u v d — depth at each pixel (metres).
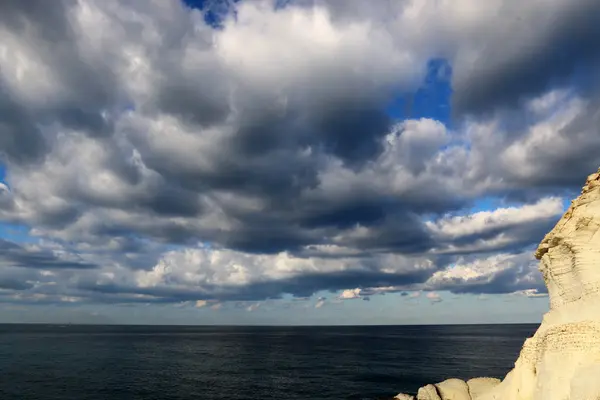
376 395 88.81
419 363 138.62
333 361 145.50
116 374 112.00
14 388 91.88
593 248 37.97
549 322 41.78
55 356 153.38
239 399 84.94
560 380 35.88
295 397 86.88
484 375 112.69
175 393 89.50
